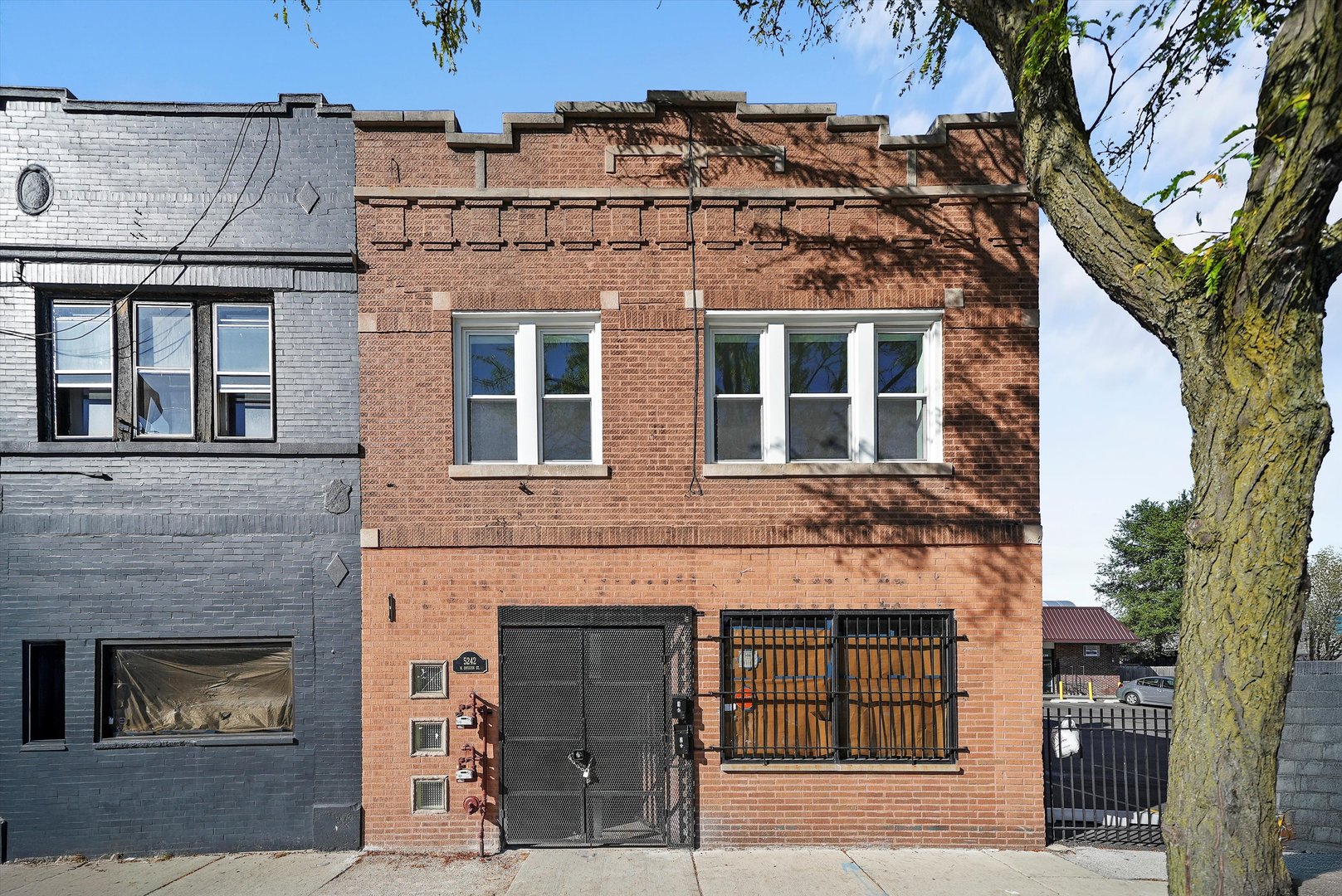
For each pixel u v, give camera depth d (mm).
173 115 8219
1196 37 5910
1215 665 5258
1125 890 6801
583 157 8422
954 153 8445
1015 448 8289
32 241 8008
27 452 7922
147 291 8180
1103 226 5898
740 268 8383
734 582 8180
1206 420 5477
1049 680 34000
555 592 8164
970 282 8375
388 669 8070
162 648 8078
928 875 7160
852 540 8180
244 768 7934
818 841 7949
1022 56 6281
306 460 8195
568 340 8578
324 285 8281
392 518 8188
